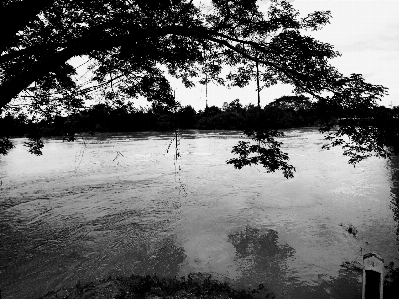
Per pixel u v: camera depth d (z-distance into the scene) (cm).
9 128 545
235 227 1177
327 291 732
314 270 833
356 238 1031
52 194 1755
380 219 1198
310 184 1814
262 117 521
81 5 407
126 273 846
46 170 2523
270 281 784
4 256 975
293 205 1422
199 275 821
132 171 2422
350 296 711
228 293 694
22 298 738
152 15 438
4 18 314
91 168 2581
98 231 1183
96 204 1545
